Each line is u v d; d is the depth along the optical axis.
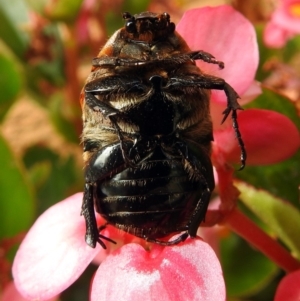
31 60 0.22
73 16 0.18
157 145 0.08
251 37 0.10
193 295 0.08
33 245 0.09
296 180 0.12
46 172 0.22
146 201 0.08
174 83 0.08
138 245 0.09
